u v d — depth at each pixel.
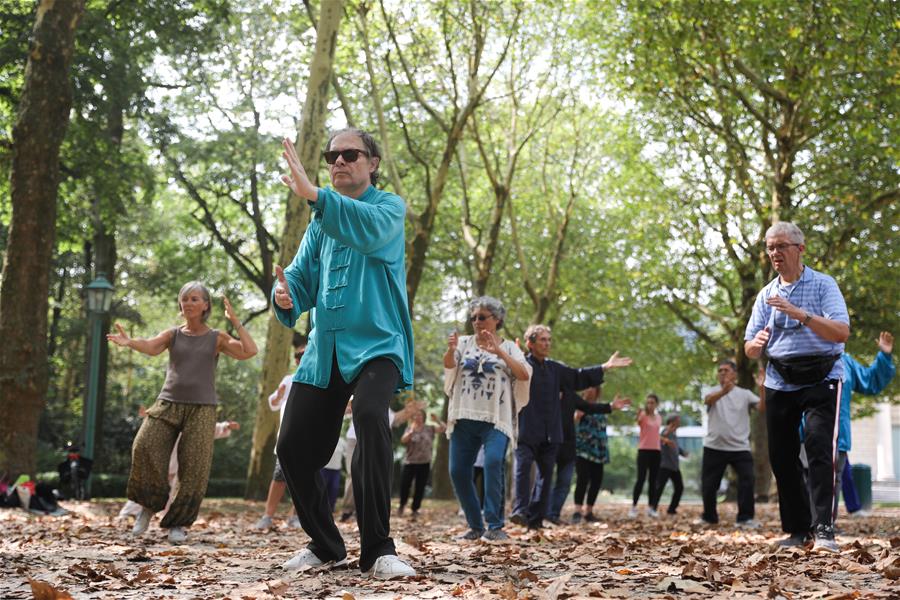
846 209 22.77
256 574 5.29
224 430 8.84
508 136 27.77
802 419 7.06
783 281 6.93
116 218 24.44
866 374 9.03
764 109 22.91
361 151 4.93
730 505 24.70
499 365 8.09
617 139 28.05
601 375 10.82
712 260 28.16
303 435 4.85
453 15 21.34
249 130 28.94
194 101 29.89
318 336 4.82
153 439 7.42
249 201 33.47
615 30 22.94
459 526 11.81
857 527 11.53
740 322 26.64
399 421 9.26
